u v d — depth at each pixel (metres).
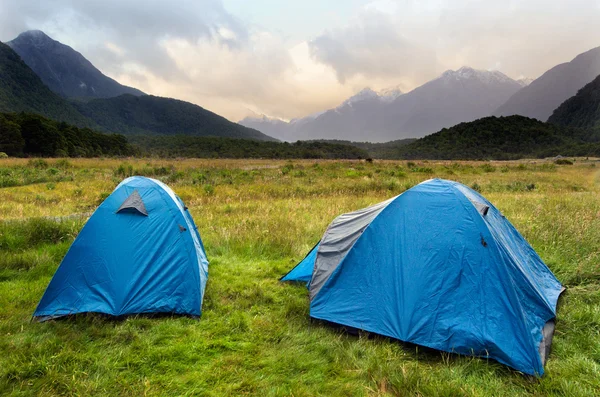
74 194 13.03
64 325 3.77
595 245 6.05
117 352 3.36
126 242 4.22
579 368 3.10
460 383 2.93
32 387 2.87
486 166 33.66
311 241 7.13
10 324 3.79
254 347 3.53
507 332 3.26
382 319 3.67
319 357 3.39
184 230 4.52
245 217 8.77
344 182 17.41
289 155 80.31
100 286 4.05
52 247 6.32
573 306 4.24
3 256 5.73
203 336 3.72
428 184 4.18
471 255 3.59
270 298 4.61
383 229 4.00
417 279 3.64
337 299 3.98
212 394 2.87
